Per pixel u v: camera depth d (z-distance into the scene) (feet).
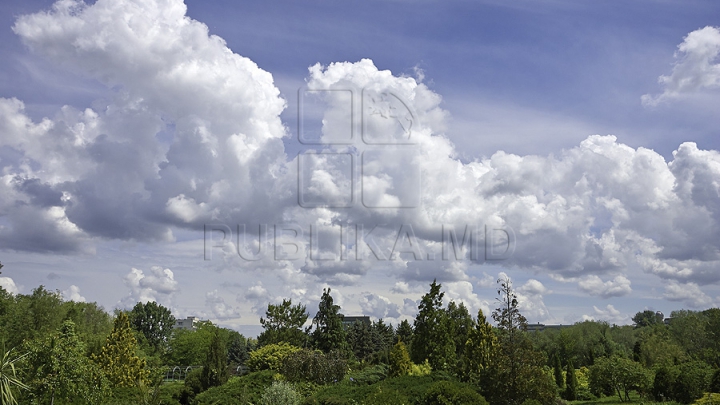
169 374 157.99
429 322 104.32
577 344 216.95
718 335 181.16
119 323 88.89
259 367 105.91
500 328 73.97
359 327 191.31
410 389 66.90
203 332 219.61
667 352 161.27
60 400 58.08
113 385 82.28
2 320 108.27
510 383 68.28
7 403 43.09
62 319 121.49
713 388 88.38
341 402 66.59
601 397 117.29
